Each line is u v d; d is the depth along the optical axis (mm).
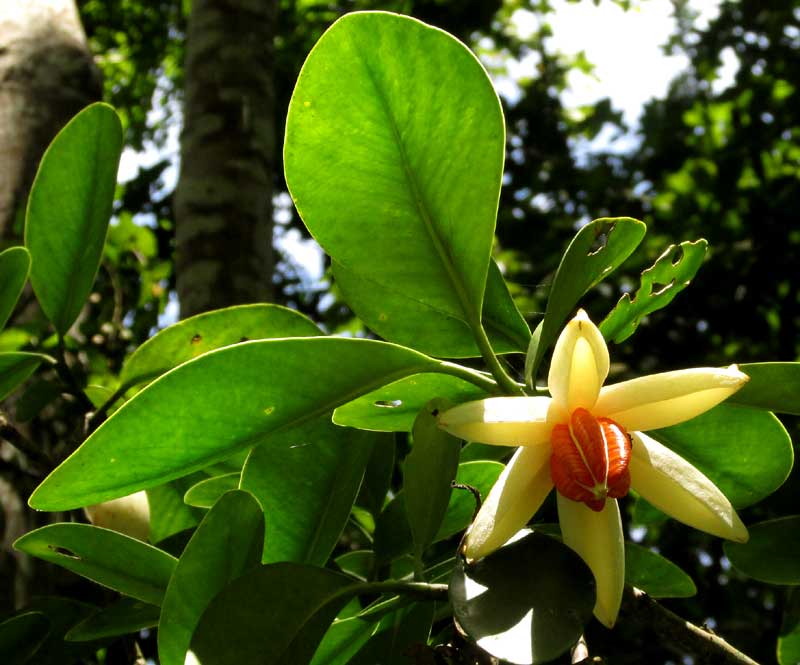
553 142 1646
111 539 311
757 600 904
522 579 257
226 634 267
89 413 397
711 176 1373
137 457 268
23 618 328
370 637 320
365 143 277
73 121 376
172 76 2010
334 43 263
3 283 364
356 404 328
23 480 521
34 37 717
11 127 668
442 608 344
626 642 829
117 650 446
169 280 1233
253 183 749
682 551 915
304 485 341
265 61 812
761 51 1548
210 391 262
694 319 1218
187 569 291
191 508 435
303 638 272
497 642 244
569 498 253
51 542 311
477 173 283
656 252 1322
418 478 286
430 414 279
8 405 528
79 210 391
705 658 280
